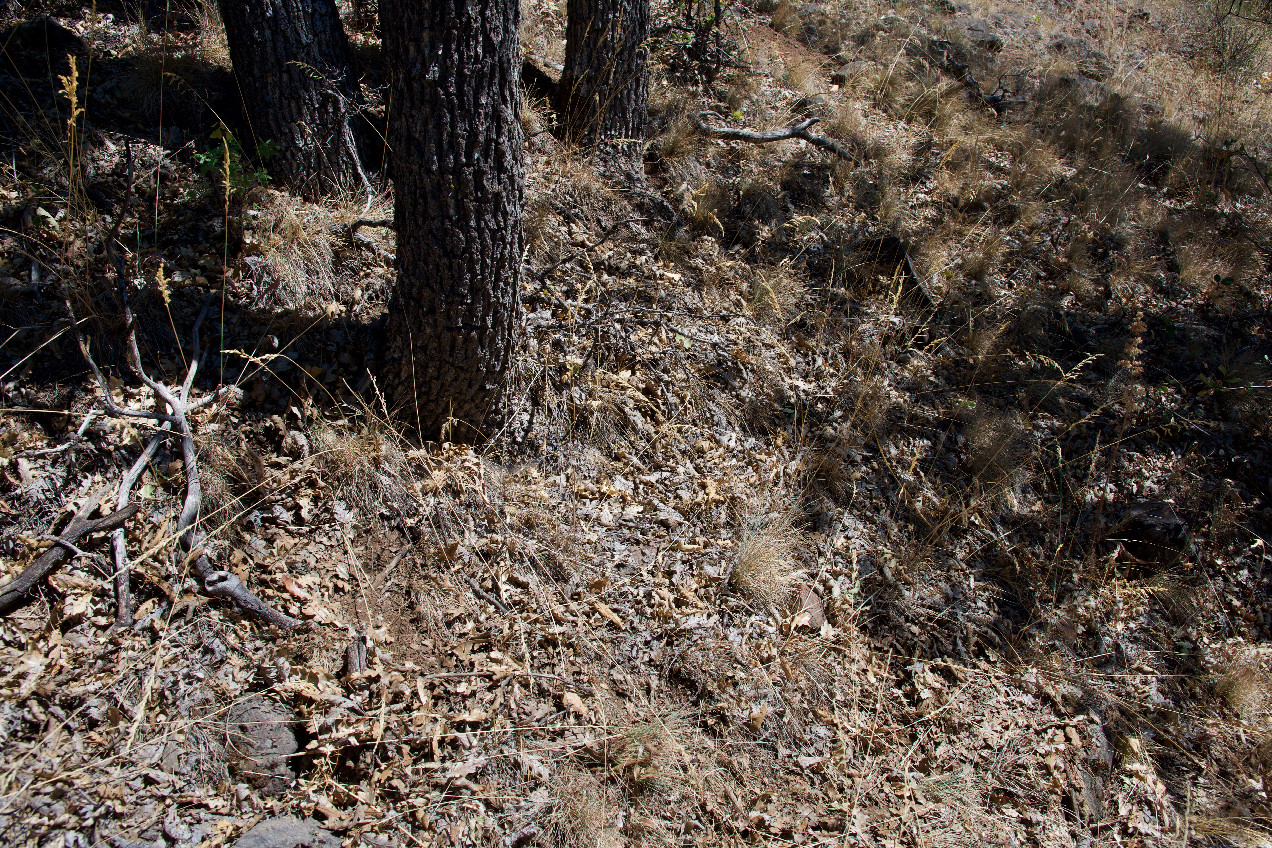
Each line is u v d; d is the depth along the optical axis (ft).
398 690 9.74
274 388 11.60
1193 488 17.26
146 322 11.48
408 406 12.16
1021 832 11.44
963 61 28.78
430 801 9.02
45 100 13.12
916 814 11.05
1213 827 12.44
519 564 11.52
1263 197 26.32
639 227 17.06
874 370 16.79
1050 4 36.83
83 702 8.44
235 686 9.12
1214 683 14.47
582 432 13.41
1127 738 13.16
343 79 14.05
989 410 16.81
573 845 9.25
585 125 17.53
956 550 14.80
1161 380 19.29
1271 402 18.86
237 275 12.47
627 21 16.80
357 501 11.20
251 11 12.59
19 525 9.36
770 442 14.92
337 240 13.61
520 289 12.71
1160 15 38.60
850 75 25.16
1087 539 15.84
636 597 11.76
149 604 9.34
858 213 20.35
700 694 11.14
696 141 19.83
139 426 10.36
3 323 10.61
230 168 12.78
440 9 9.16
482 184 10.26
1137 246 22.49
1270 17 36.14
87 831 7.65
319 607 10.10
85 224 11.66
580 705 10.36
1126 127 27.43
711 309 16.31
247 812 8.34
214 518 10.27
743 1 27.22
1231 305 21.70
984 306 19.27
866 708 12.04
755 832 10.11
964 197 21.97
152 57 14.24
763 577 12.51
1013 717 12.73
